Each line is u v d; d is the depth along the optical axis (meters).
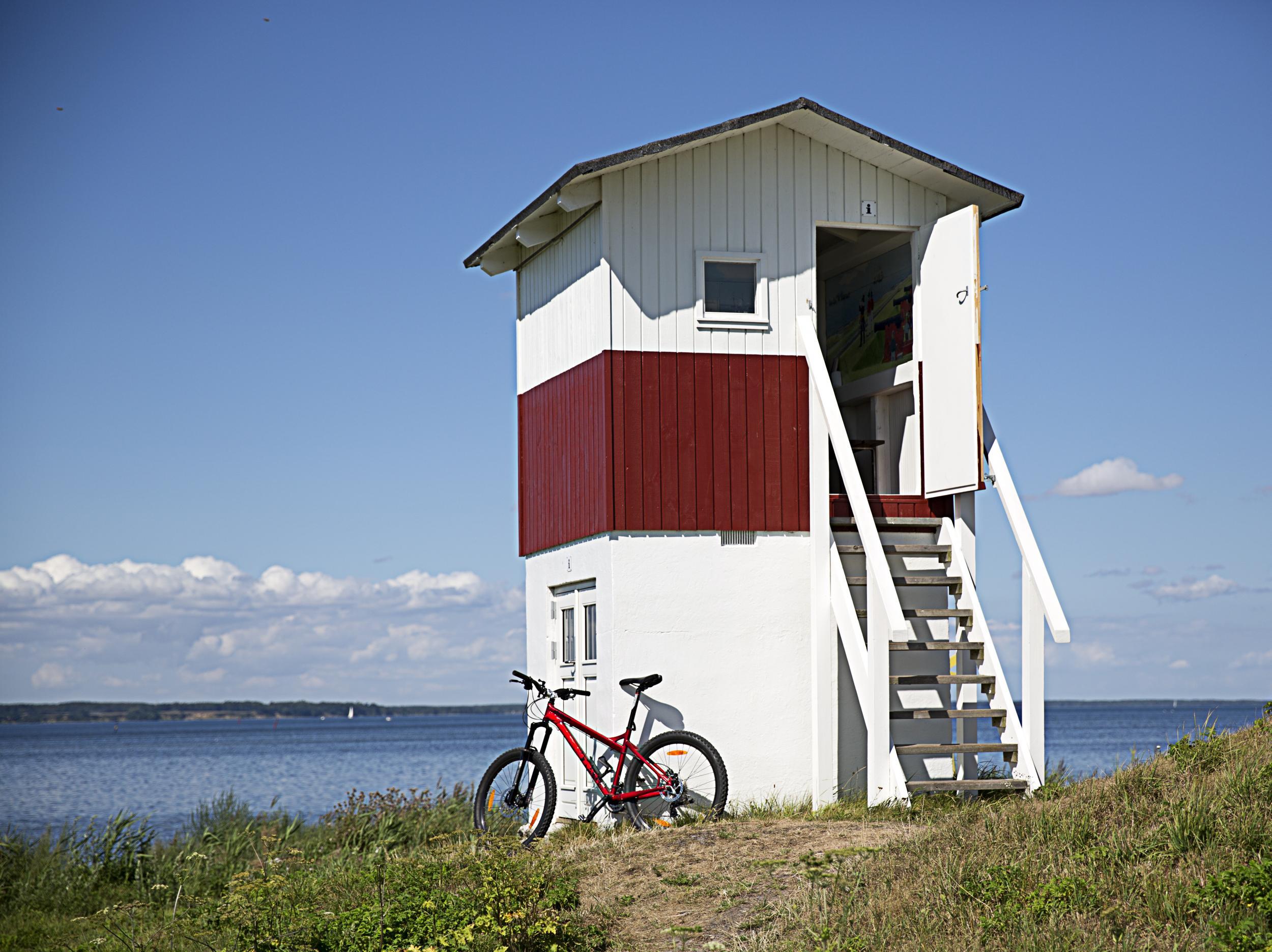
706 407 12.19
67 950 10.35
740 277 12.48
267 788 57.44
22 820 37.22
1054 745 71.62
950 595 12.54
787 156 12.59
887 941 6.93
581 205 12.23
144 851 15.21
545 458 13.84
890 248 13.44
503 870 8.67
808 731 11.96
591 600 12.62
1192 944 6.24
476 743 128.38
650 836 9.96
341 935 8.09
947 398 11.98
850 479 11.38
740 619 12.00
